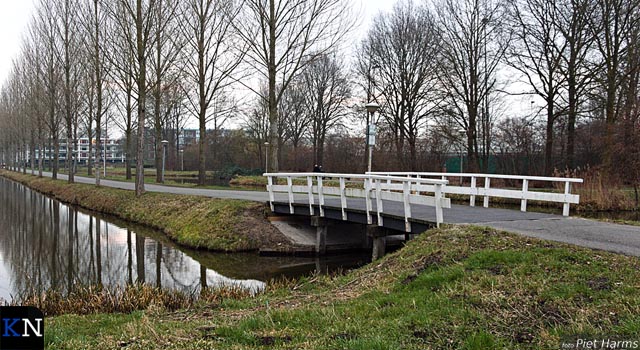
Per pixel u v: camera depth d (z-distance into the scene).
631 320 4.66
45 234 17.56
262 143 54.12
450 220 10.39
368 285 7.31
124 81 21.86
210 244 14.20
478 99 29.98
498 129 35.62
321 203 13.23
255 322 5.45
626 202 20.67
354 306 6.04
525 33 26.45
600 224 9.92
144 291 8.38
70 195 29.25
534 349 4.28
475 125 30.70
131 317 6.61
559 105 26.67
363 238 14.09
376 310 5.74
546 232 8.73
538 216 11.41
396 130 35.09
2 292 10.04
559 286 5.70
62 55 30.78
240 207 16.11
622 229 9.20
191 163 64.56
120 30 21.83
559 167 31.78
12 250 14.86
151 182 34.19
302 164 51.16
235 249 13.84
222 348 4.61
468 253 7.51
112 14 21.27
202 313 6.65
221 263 12.60
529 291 5.67
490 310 5.28
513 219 10.79
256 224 14.98
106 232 17.73
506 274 6.38
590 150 30.05
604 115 26.00
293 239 14.22
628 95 22.84
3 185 45.75
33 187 41.00
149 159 80.38
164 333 5.21
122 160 107.06
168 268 12.20
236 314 6.34
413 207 13.51
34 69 37.56
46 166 87.12
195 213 16.86
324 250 13.59
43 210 24.55
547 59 26.44
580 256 6.67
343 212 12.34
